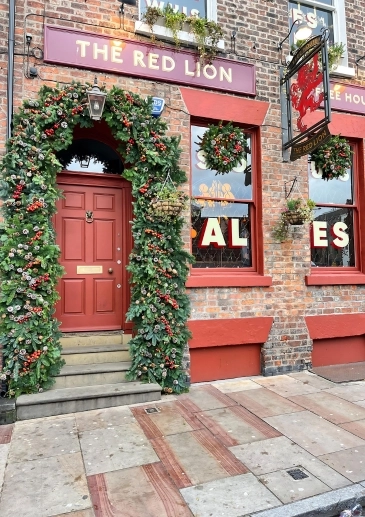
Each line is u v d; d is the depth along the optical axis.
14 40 4.50
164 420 3.91
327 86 4.71
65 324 5.02
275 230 5.52
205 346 5.08
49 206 4.34
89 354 4.79
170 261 4.70
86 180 5.20
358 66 6.34
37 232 4.20
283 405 4.32
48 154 4.28
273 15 5.79
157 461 3.13
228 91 5.41
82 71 4.74
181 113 5.16
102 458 3.17
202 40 5.08
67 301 5.04
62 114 4.34
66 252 5.07
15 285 4.10
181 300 4.78
